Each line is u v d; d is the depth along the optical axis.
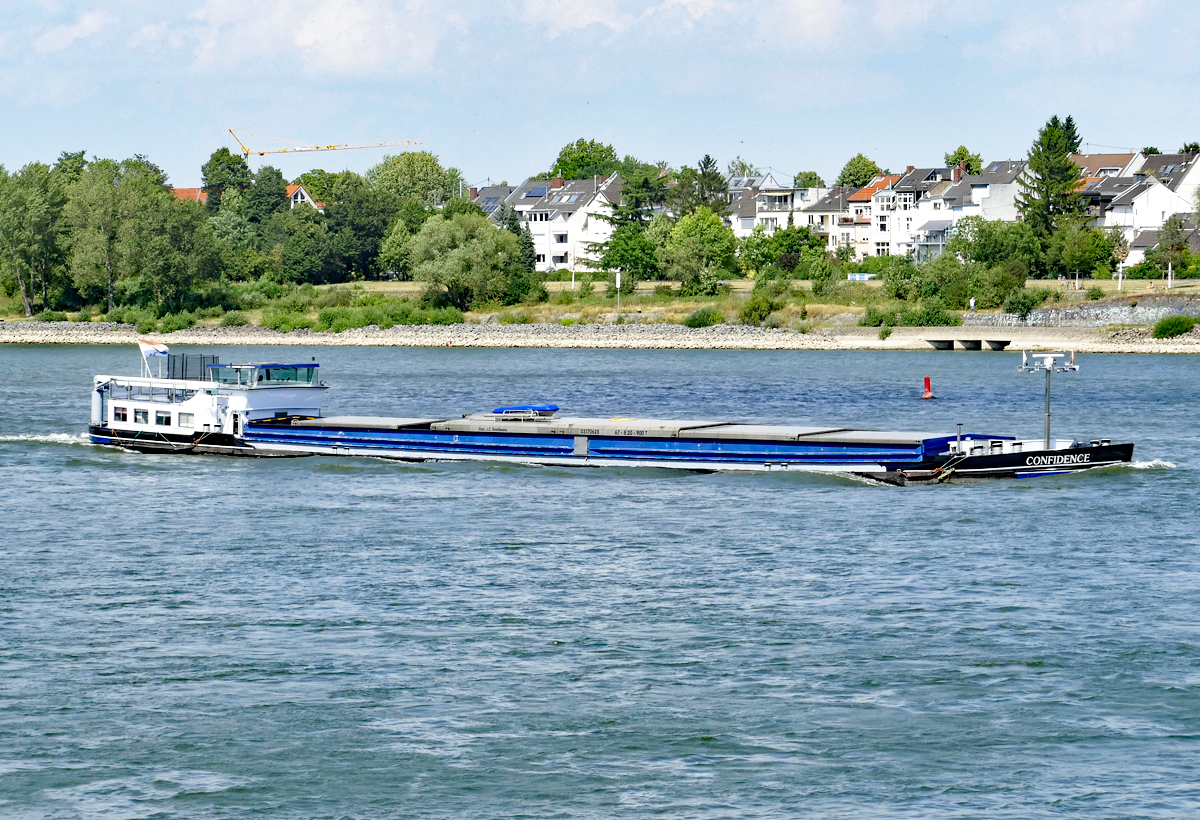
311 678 72.56
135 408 157.50
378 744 64.19
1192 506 117.12
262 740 64.62
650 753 63.22
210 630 80.88
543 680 72.25
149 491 129.25
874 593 88.81
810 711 67.81
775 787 59.75
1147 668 73.06
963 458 128.38
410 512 117.56
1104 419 187.62
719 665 74.44
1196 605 85.12
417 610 85.19
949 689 70.50
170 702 69.12
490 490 127.88
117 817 57.28
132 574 94.94
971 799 58.50
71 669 73.81
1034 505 118.06
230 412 151.25
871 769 61.44
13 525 113.12
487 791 59.59
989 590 89.44
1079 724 65.88
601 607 85.88
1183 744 63.53
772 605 86.12
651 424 143.25
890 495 123.38
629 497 123.75
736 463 134.50
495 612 84.75
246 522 113.88
